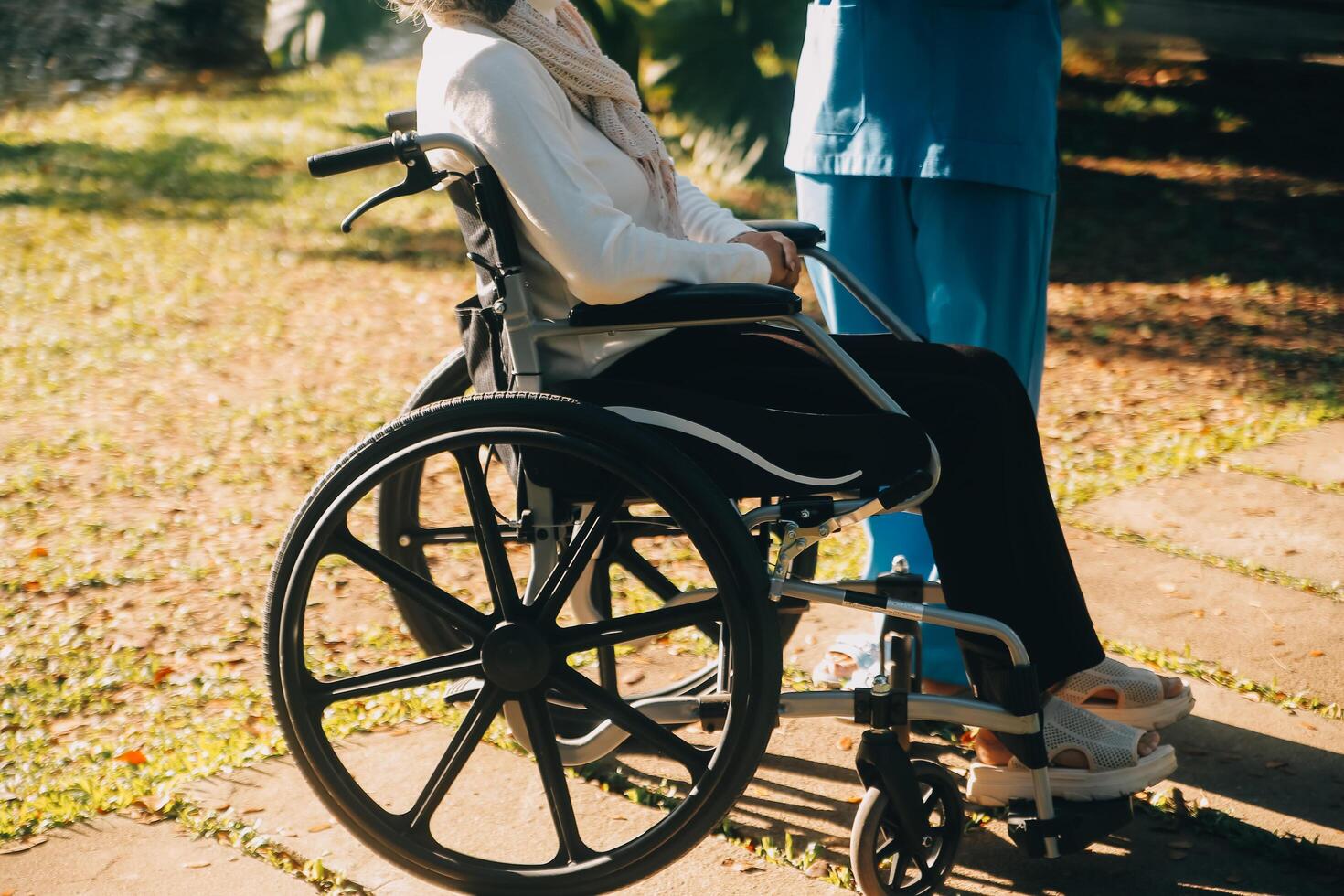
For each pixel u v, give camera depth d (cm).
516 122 182
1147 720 224
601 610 241
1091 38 1350
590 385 190
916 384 192
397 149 177
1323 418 432
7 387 463
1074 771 202
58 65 1237
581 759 197
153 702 256
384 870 202
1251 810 220
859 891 198
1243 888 200
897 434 180
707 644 280
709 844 211
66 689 261
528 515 189
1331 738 242
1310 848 207
